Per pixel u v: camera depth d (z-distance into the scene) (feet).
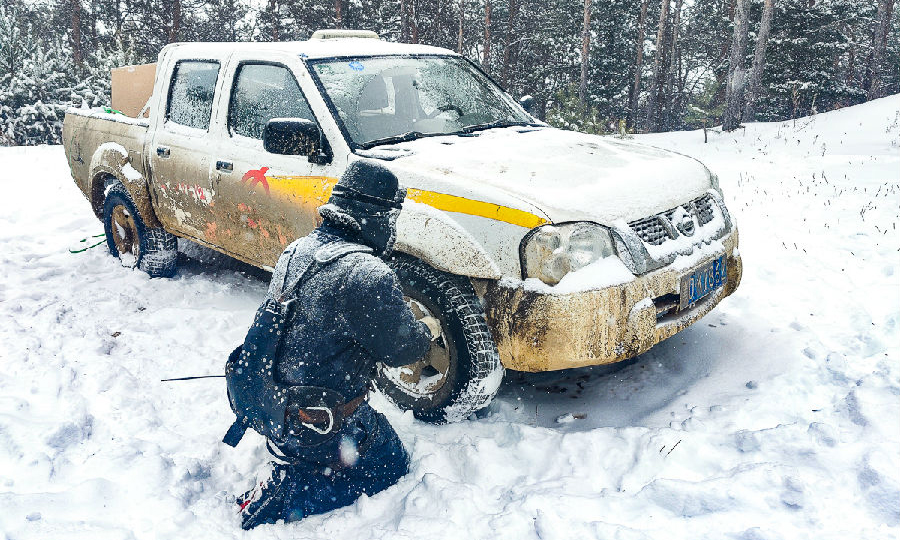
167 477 9.69
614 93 134.10
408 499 9.21
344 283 7.73
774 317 14.88
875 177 27.58
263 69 14.46
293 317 7.98
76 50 121.39
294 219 13.33
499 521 8.61
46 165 34.65
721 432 10.53
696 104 52.70
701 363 13.32
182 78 16.72
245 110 14.73
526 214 10.36
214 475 10.16
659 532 8.30
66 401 11.64
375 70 14.30
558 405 12.38
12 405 11.23
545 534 8.31
